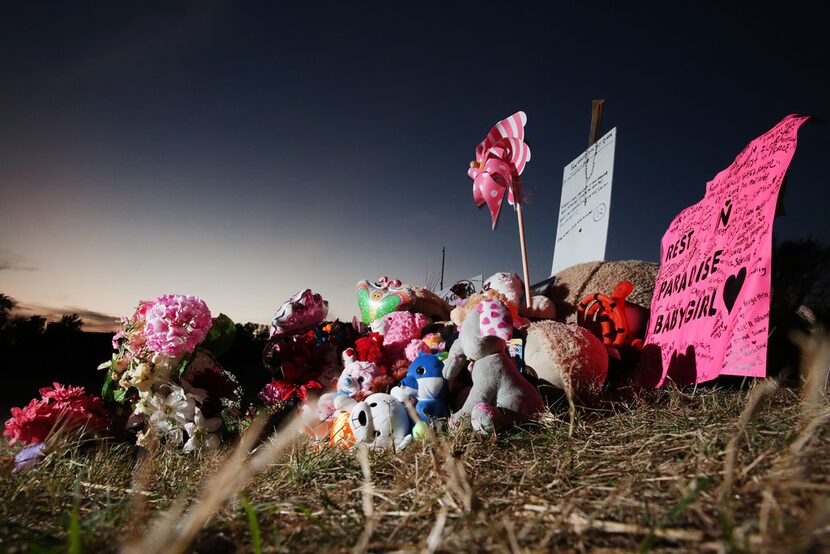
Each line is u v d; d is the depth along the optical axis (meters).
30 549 1.26
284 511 1.59
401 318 3.62
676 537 1.14
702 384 3.17
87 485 2.16
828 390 2.29
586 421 2.51
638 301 3.97
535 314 3.91
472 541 1.22
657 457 1.72
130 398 3.10
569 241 4.88
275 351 3.68
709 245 3.28
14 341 9.16
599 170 4.59
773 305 3.36
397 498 1.60
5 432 2.80
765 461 1.47
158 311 3.01
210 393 3.22
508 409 2.49
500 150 4.00
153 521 1.58
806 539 0.99
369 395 2.93
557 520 1.28
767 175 2.92
